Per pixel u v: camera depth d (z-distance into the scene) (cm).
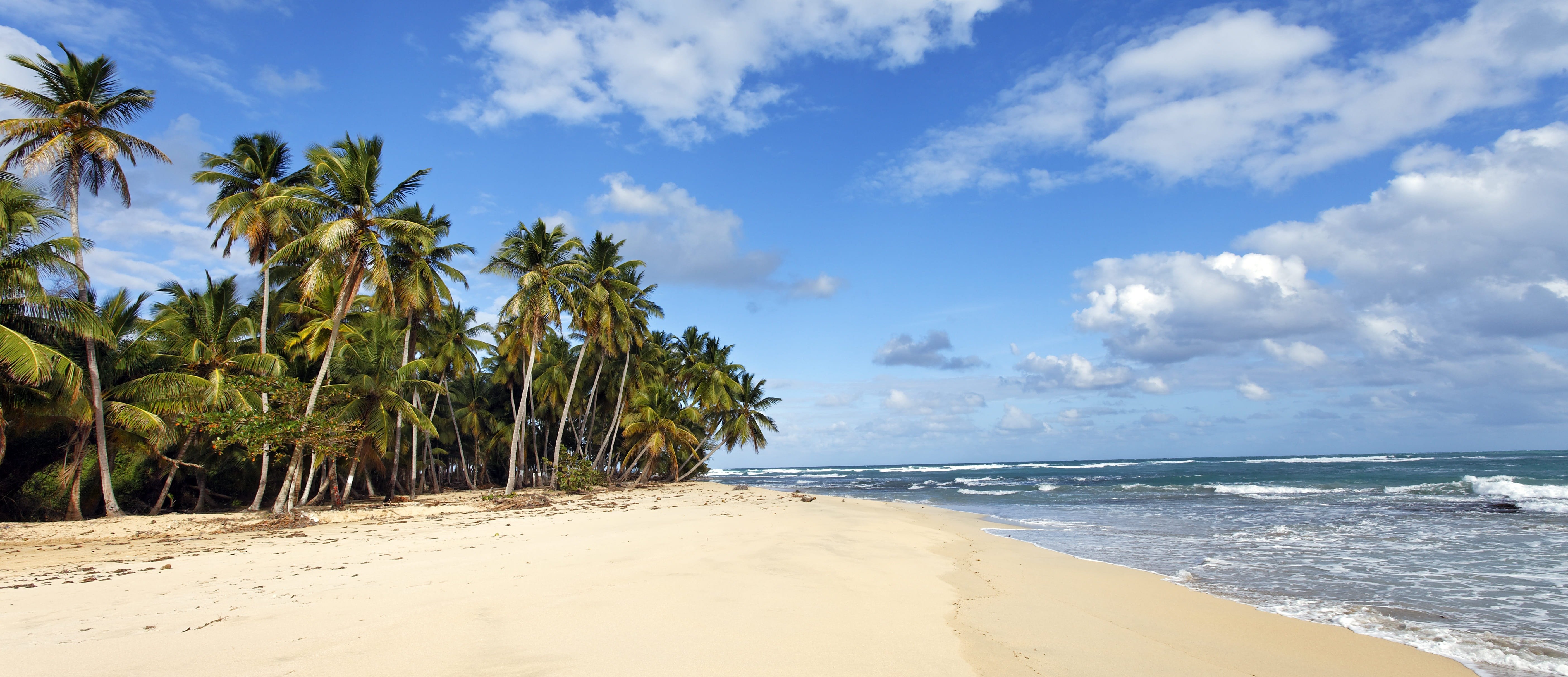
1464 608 984
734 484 5650
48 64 1933
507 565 1064
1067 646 712
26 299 1639
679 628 673
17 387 1755
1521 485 3003
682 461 4897
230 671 533
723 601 796
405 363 2823
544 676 527
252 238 2317
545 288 3017
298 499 2833
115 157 1917
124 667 541
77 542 1538
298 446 2095
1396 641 809
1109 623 843
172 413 2089
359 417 2511
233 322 2406
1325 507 2672
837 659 597
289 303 2764
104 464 1931
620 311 3394
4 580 978
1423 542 1648
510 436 4241
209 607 759
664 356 4694
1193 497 3566
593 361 4394
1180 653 721
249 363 2288
